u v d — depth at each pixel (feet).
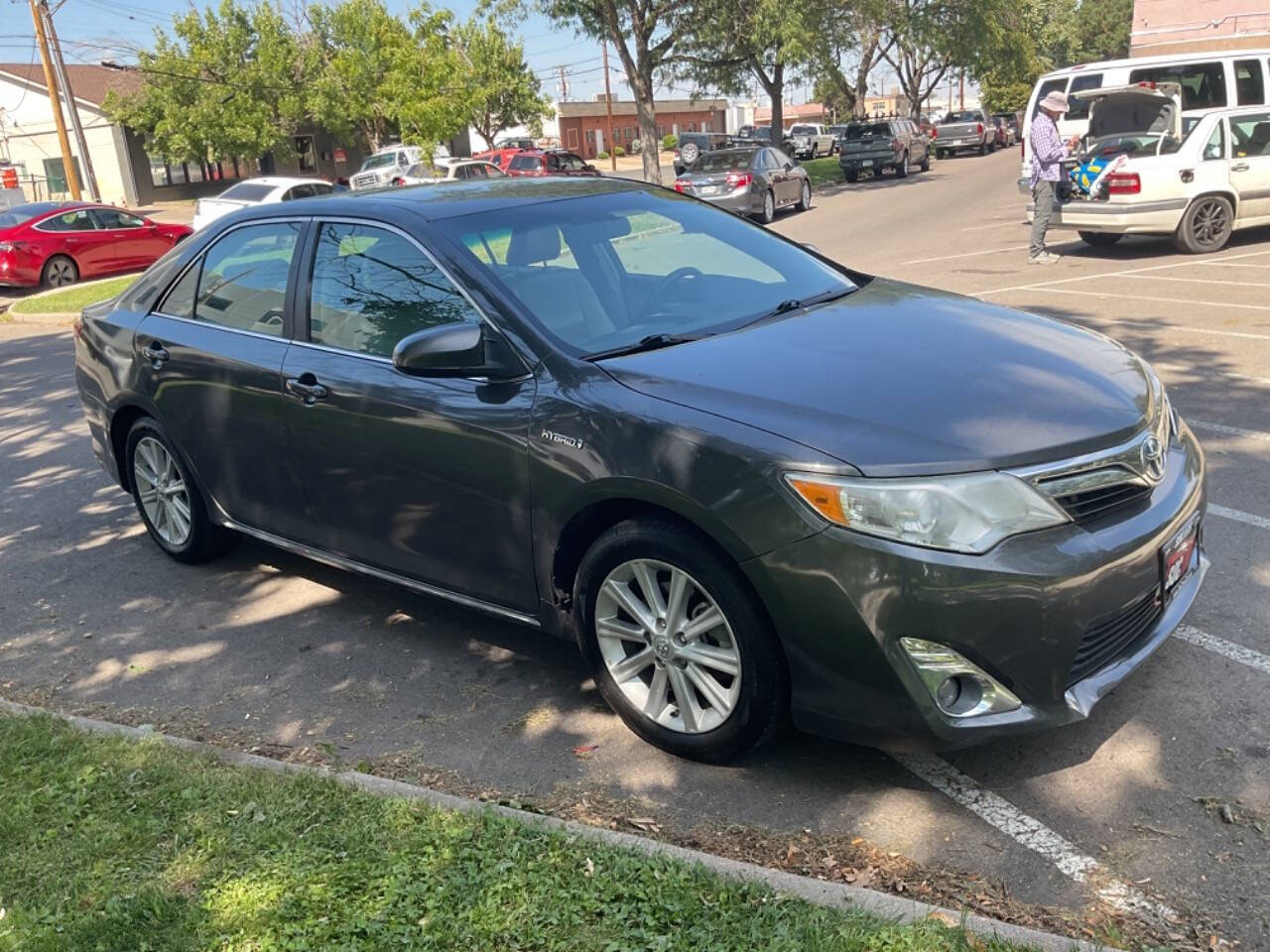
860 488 9.48
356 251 13.93
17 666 14.90
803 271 14.90
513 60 178.19
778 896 8.49
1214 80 50.19
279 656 14.58
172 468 17.49
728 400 10.59
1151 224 40.22
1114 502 10.24
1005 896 8.96
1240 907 8.65
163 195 147.84
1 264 60.29
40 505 22.17
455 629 15.05
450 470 12.35
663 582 11.06
